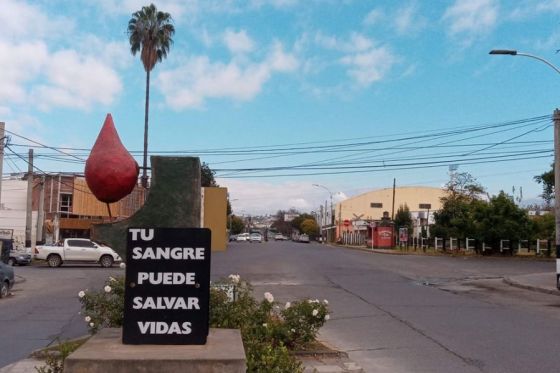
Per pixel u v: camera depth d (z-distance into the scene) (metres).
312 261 39.75
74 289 22.53
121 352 5.01
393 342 11.10
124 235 5.96
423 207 115.88
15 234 49.66
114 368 4.73
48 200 59.28
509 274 29.97
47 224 53.62
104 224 5.97
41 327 13.03
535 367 9.01
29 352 10.09
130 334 5.33
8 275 20.03
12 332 12.33
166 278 5.39
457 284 24.69
